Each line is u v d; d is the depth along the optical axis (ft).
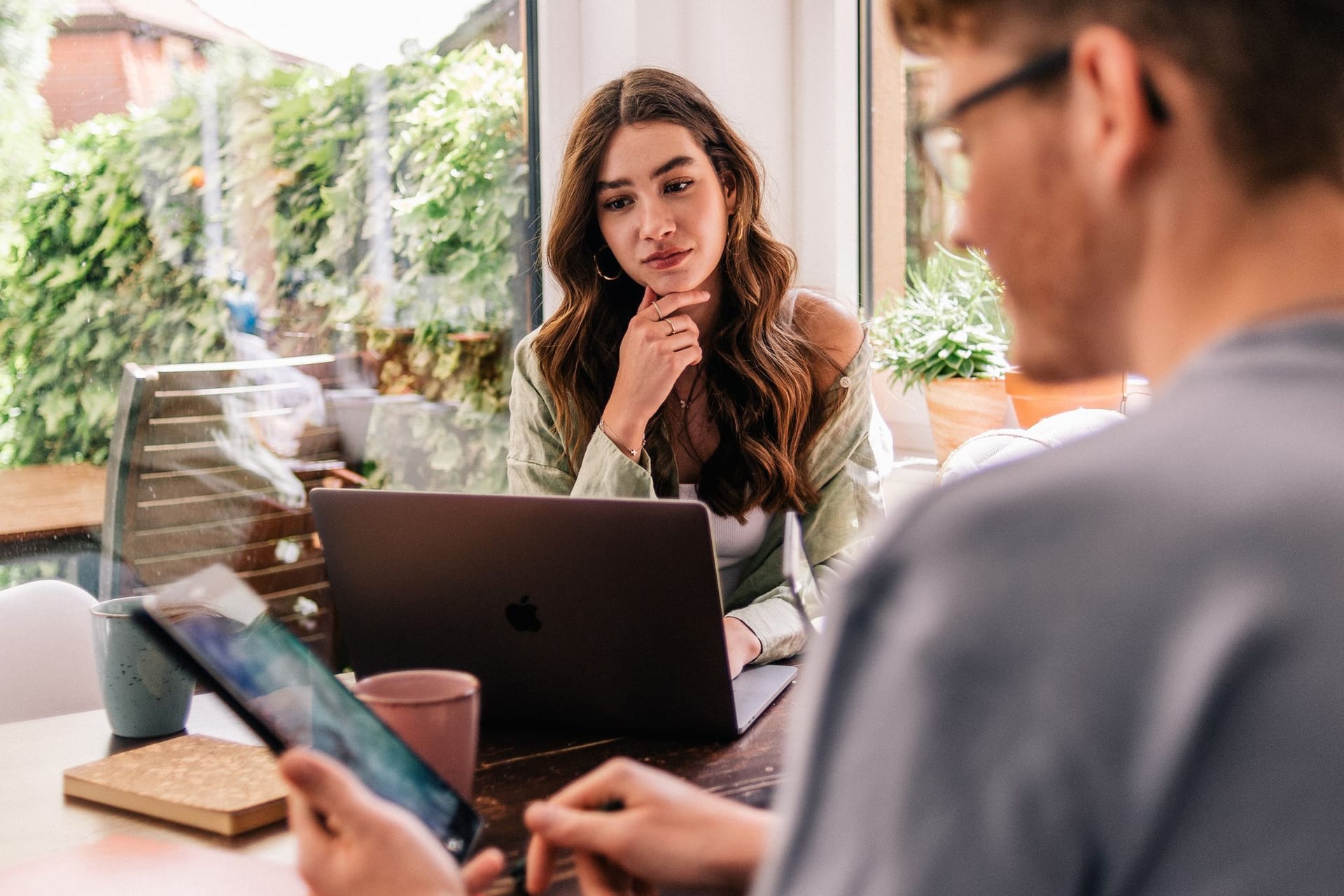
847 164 9.63
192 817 3.05
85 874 2.74
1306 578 1.05
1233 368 1.20
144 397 7.47
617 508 3.34
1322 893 0.99
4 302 6.95
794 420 5.98
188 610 2.47
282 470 8.20
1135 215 1.31
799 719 1.29
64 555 7.29
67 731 3.90
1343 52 1.18
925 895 1.08
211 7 7.65
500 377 9.39
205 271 7.76
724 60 9.14
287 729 2.34
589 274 6.22
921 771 1.11
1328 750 1.00
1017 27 1.33
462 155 9.02
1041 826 1.06
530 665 3.66
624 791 2.55
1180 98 1.24
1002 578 1.13
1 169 6.87
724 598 5.90
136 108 7.39
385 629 3.81
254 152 7.93
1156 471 1.14
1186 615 1.07
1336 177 1.22
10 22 6.82
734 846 2.39
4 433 7.00
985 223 1.43
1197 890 1.03
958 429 8.28
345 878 2.12
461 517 3.53
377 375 8.68
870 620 1.22
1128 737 1.06
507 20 9.16
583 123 5.93
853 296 9.79
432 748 2.85
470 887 2.33
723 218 5.95
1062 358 1.45
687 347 5.71
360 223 8.50
